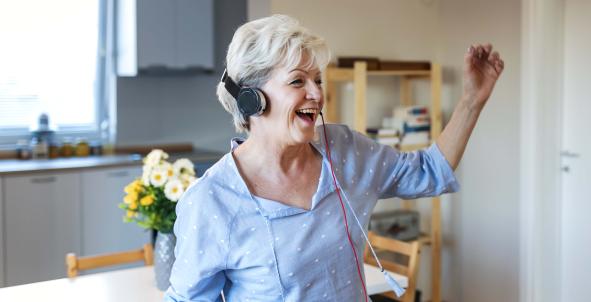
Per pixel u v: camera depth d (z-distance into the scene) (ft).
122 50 16.48
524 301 13.16
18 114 16.25
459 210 14.67
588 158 12.58
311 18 13.29
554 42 12.75
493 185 13.82
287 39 4.39
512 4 13.12
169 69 16.17
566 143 12.96
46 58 16.44
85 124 17.16
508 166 13.47
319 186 4.79
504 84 13.43
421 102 15.03
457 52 14.47
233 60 4.58
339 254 4.75
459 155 5.29
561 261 13.24
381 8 14.17
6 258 13.75
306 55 4.45
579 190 12.80
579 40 12.60
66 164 14.56
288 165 4.78
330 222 4.75
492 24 13.60
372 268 8.59
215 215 4.60
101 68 17.06
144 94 17.33
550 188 12.98
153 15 15.89
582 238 12.82
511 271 13.55
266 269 4.60
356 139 5.17
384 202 14.78
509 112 13.37
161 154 8.09
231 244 4.59
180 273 4.74
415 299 11.91
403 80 14.61
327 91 13.38
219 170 4.76
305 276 4.65
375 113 14.56
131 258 9.16
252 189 4.72
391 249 9.50
